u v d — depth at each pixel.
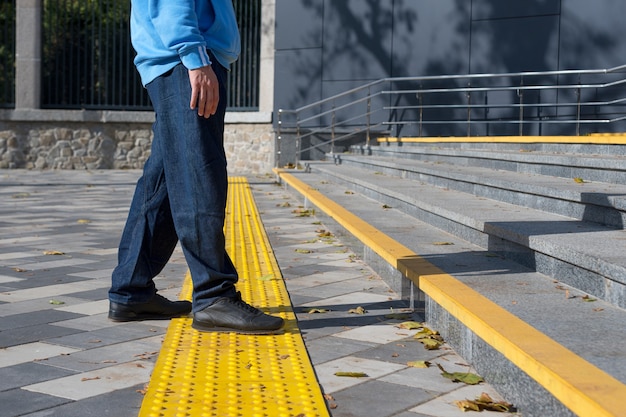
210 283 4.00
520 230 4.69
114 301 4.29
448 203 6.52
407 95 16.58
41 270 5.93
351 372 3.38
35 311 4.54
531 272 4.40
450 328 3.83
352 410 2.92
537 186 5.90
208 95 3.85
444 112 16.19
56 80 18.98
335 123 17.05
